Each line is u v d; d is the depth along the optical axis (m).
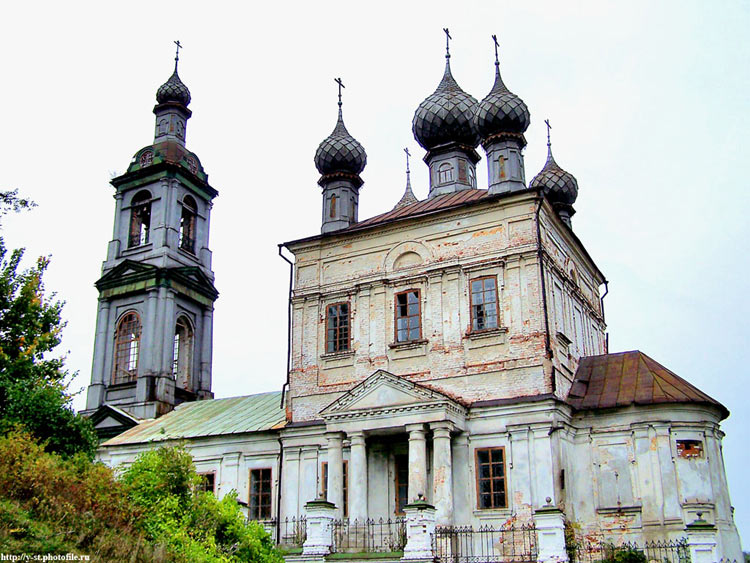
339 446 30.83
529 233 31.77
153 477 21.39
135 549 17.69
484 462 29.91
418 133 42.22
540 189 31.70
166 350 47.06
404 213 36.50
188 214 52.59
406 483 30.92
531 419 29.47
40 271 29.00
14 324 27.67
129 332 48.88
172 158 51.06
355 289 34.78
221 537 21.75
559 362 31.34
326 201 39.22
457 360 31.72
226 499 22.98
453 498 29.78
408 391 29.95
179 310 49.47
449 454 29.05
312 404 34.28
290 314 36.12
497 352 31.09
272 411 38.94
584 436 30.45
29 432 22.36
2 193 24.25
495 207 32.72
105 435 45.06
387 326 33.66
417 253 33.97
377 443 31.84
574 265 37.50
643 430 29.55
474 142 42.44
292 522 32.56
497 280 31.92
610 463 29.78
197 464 37.44
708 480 28.94
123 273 49.16
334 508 28.03
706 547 21.33
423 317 33.00
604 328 41.31
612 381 32.12
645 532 28.47
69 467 20.86
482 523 29.12
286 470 33.94
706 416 29.83
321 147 39.75
